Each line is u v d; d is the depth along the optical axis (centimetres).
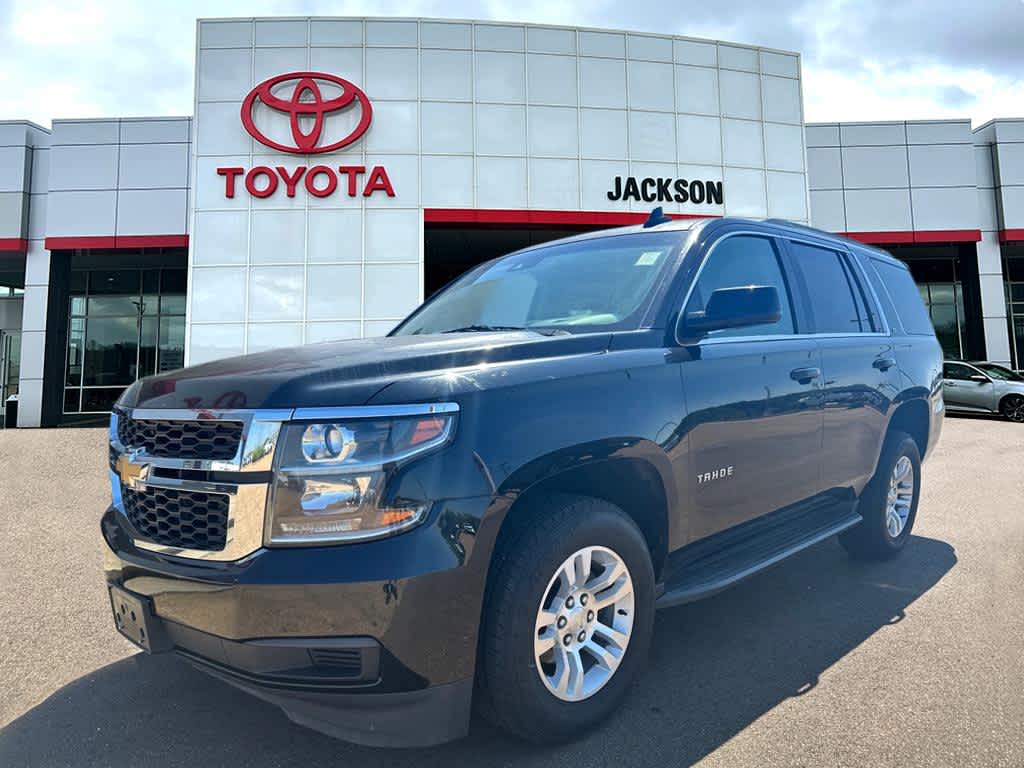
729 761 232
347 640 196
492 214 1772
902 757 233
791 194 1977
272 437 204
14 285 2522
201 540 216
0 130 1972
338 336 1705
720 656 316
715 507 294
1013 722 254
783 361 339
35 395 1939
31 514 650
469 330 333
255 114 1722
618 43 1864
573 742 244
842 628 347
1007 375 1669
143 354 2302
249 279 1697
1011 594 391
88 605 403
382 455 202
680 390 278
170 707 277
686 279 308
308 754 240
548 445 228
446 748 242
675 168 1878
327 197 1727
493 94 1792
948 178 2284
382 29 1764
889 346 443
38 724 265
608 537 250
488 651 221
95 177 1928
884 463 439
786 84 1994
